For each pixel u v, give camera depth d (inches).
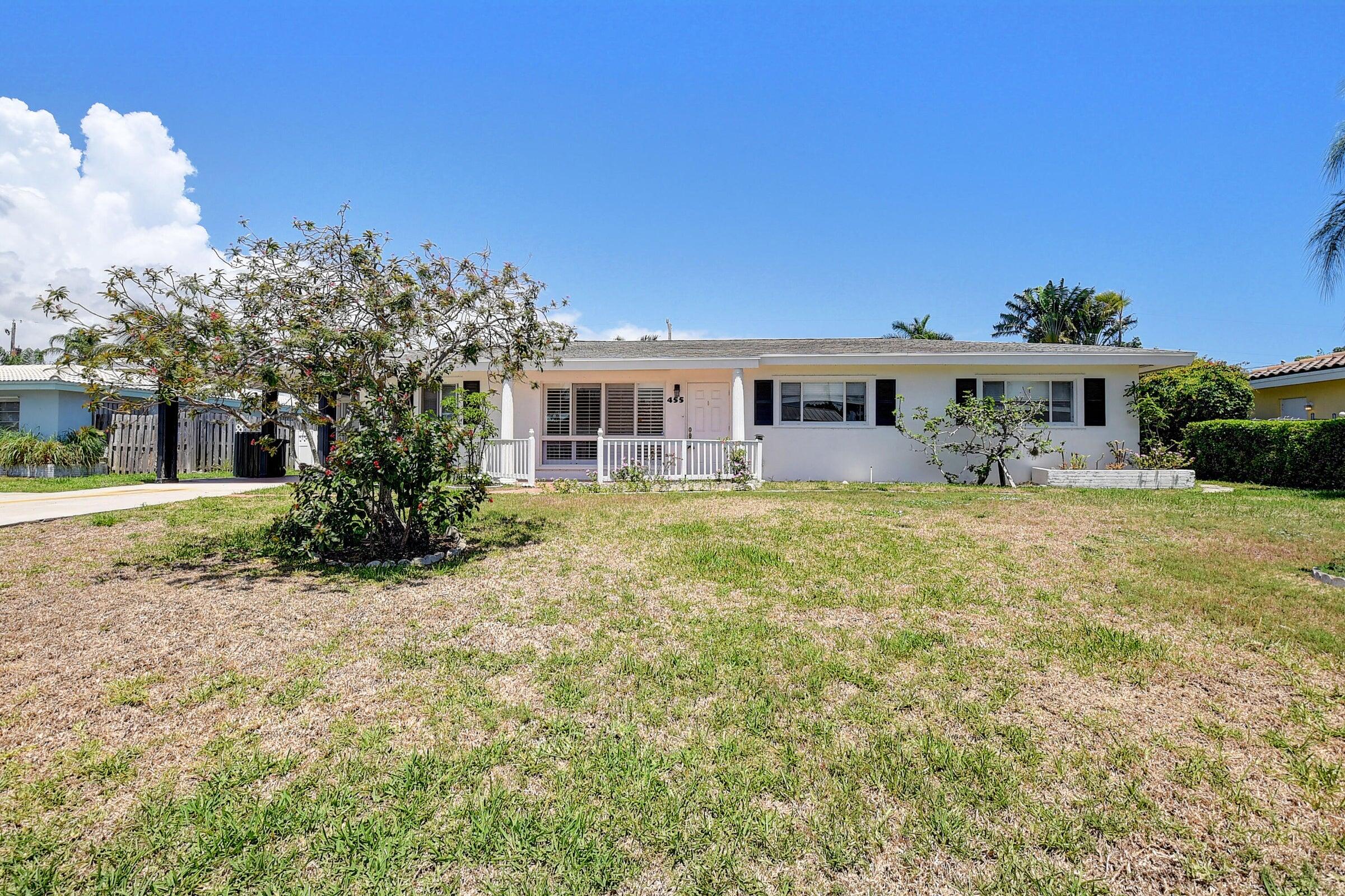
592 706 120.7
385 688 128.1
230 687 127.7
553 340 309.0
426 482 238.7
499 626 164.4
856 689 129.4
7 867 75.9
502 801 90.4
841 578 209.0
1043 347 598.9
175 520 301.9
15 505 351.3
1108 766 101.7
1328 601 184.7
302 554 234.7
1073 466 538.9
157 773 96.7
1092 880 77.1
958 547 252.8
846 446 569.9
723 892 74.5
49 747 103.9
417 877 75.8
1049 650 149.5
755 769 99.3
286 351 227.1
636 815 87.7
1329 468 478.6
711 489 482.0
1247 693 127.8
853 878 77.1
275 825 84.4
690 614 174.1
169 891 73.2
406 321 239.6
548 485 509.4
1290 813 90.0
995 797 92.4
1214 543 264.7
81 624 162.4
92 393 223.5
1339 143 437.7
